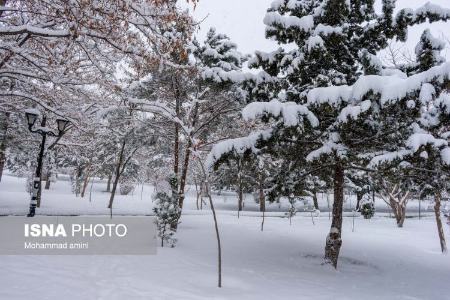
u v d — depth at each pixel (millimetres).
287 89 12648
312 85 12023
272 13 11086
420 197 12664
